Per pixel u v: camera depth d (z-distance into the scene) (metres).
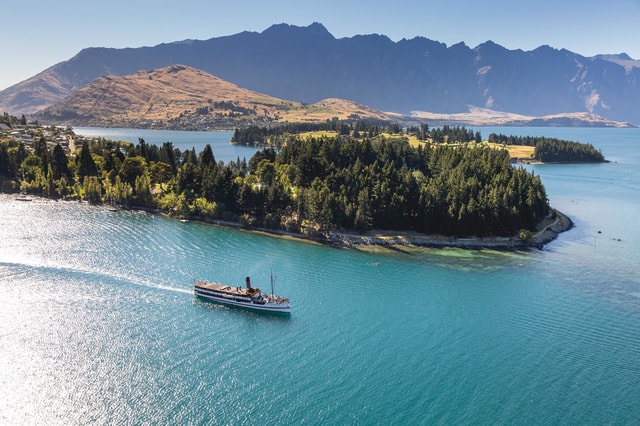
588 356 120.62
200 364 111.50
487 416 98.81
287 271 171.88
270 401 100.06
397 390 105.75
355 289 157.88
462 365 115.81
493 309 145.25
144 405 96.56
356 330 130.62
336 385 106.50
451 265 184.00
